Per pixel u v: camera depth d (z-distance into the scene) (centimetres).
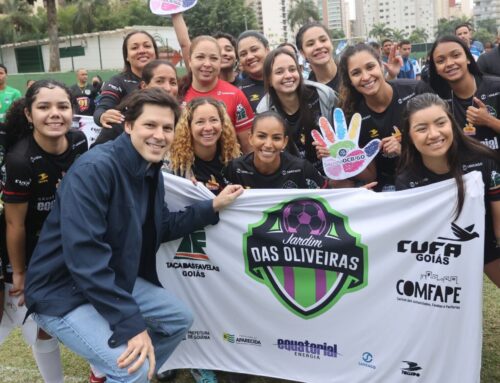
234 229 311
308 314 306
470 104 353
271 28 9719
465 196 262
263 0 9638
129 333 237
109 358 238
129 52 438
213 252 316
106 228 247
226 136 350
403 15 13912
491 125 331
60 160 293
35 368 371
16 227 291
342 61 359
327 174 337
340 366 304
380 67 347
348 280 294
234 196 303
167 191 321
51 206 299
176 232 304
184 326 286
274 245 305
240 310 320
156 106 249
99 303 237
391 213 282
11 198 285
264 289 313
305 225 299
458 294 270
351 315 297
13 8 5691
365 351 297
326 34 445
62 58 4538
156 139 248
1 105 848
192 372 342
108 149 252
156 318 277
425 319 280
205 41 409
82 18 5784
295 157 346
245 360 325
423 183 288
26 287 258
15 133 290
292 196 298
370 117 362
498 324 390
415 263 279
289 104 392
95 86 1258
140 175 253
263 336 319
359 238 288
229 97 413
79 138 305
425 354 282
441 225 270
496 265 315
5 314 316
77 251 235
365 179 371
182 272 326
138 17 6197
